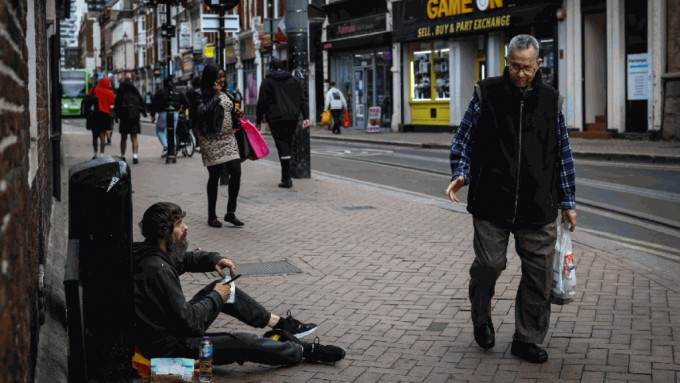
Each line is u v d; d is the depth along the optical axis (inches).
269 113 484.1
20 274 88.9
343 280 257.1
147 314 164.4
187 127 738.2
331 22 1425.9
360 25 1314.0
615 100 842.8
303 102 490.9
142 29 3422.7
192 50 2252.7
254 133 358.0
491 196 176.1
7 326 74.0
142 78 3405.5
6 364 72.9
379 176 586.9
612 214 393.4
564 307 219.5
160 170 609.0
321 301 233.0
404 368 177.9
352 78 1382.9
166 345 164.4
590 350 184.9
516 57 169.8
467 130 180.9
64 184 474.3
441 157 748.6
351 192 473.1
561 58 908.6
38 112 219.6
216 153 349.7
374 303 229.9
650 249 306.7
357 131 1283.2
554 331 199.2
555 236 176.6
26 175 106.3
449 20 1087.6
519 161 173.8
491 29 1000.2
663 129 788.0
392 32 1231.5
